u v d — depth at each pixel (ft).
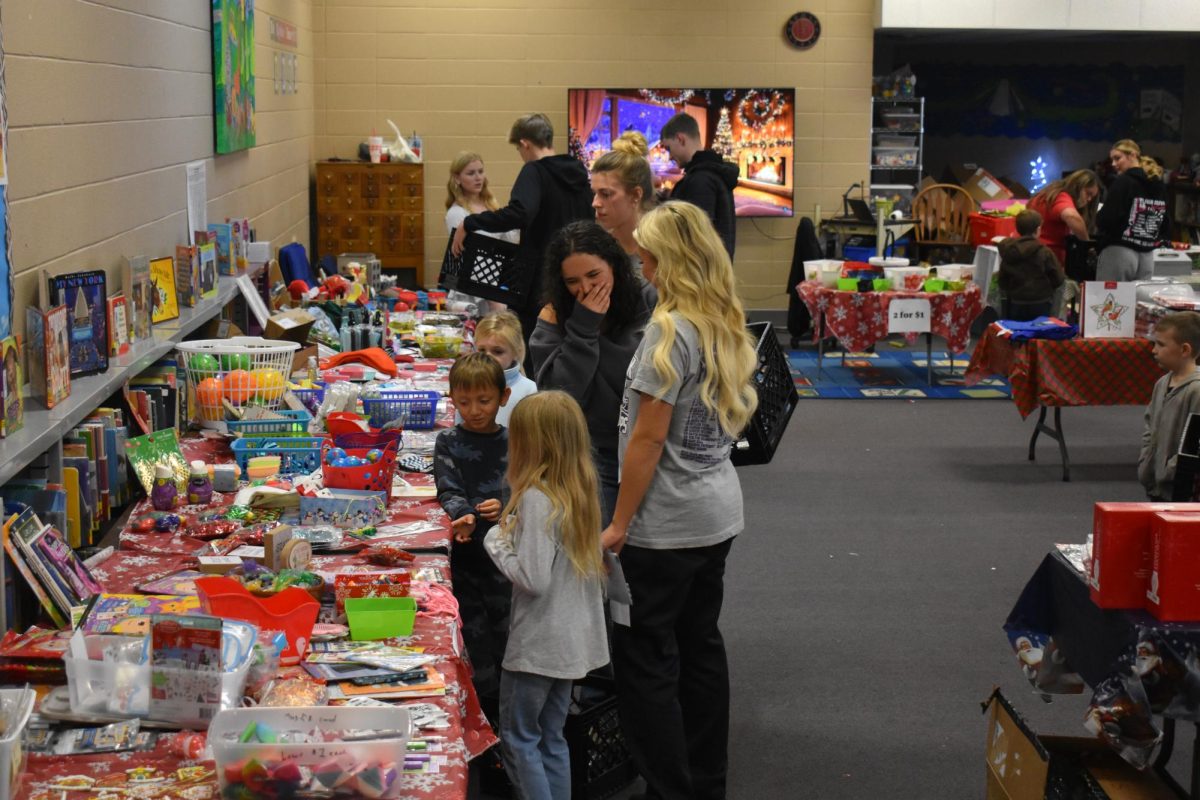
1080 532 20.21
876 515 21.12
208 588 8.43
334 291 22.12
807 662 14.94
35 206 11.85
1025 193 49.39
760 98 38.78
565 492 9.41
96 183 14.05
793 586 17.62
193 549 10.19
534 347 12.00
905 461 24.77
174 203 18.19
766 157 39.09
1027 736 9.61
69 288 11.73
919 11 38.27
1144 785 10.21
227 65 22.07
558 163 18.35
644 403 9.92
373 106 38.42
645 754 10.56
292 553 9.43
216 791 6.48
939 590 17.47
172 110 18.08
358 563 9.91
